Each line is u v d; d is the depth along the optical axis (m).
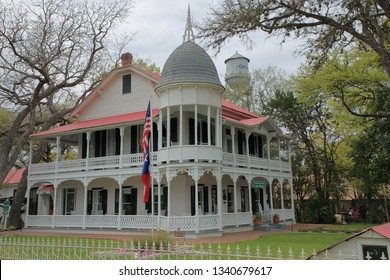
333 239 20.73
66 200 30.98
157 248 12.48
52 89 31.28
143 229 24.38
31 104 30.47
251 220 27.36
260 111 48.78
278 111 40.78
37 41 29.55
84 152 30.11
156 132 26.36
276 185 43.56
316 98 32.28
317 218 36.25
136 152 27.17
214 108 23.95
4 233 27.28
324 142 39.25
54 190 28.92
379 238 7.33
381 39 19.23
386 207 36.06
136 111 29.08
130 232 24.59
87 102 31.55
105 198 28.52
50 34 29.88
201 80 23.08
